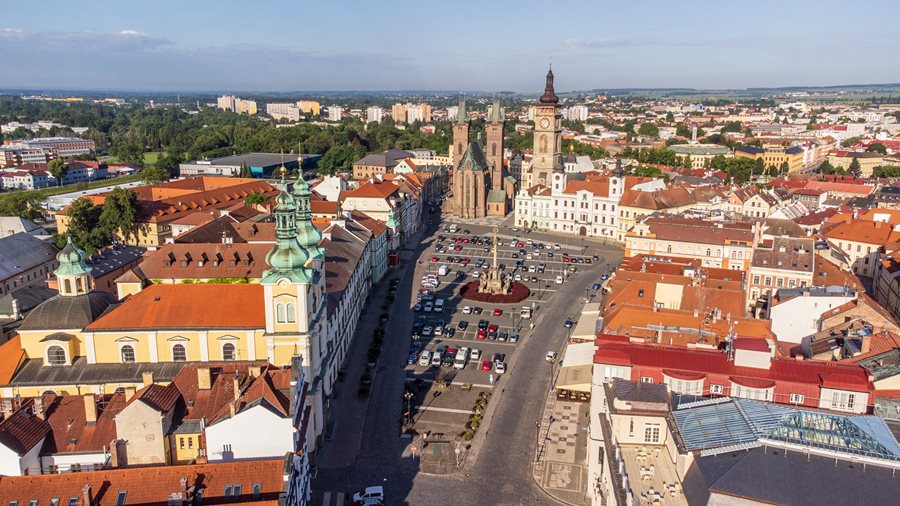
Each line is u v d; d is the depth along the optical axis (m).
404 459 107.00
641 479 75.38
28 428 83.25
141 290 122.50
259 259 140.12
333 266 151.38
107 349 107.94
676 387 89.69
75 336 108.69
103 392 105.12
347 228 190.62
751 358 89.38
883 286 186.62
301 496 83.81
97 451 83.56
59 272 110.81
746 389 87.50
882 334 107.19
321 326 112.88
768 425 71.75
